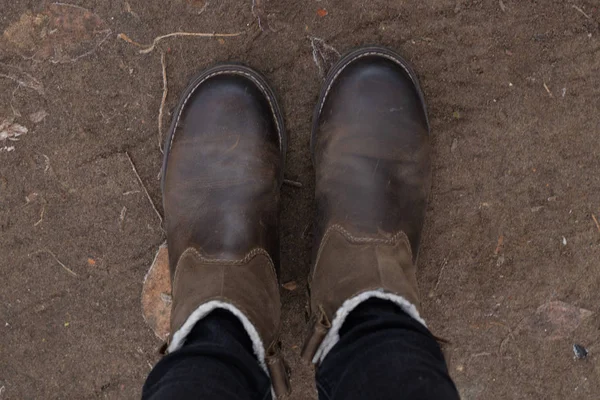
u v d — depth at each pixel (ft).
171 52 3.49
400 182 3.33
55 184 3.61
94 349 3.78
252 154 3.38
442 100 3.53
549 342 3.76
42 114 3.54
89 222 3.65
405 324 2.62
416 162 3.39
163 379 2.43
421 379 2.25
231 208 3.28
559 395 3.81
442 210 3.62
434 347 2.59
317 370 2.93
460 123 3.55
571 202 3.60
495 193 3.60
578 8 3.43
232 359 2.58
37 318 3.75
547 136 3.54
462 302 3.72
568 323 3.73
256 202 3.32
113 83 3.51
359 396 2.40
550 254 3.66
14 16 3.46
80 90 3.52
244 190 3.32
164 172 3.50
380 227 3.15
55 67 3.49
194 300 2.81
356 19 3.47
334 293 2.92
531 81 3.50
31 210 3.64
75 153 3.58
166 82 3.51
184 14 3.45
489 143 3.56
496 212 3.62
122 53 3.49
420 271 3.68
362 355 2.52
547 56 3.48
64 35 3.47
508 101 3.51
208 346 2.55
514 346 3.76
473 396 3.80
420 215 3.39
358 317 2.84
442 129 3.56
